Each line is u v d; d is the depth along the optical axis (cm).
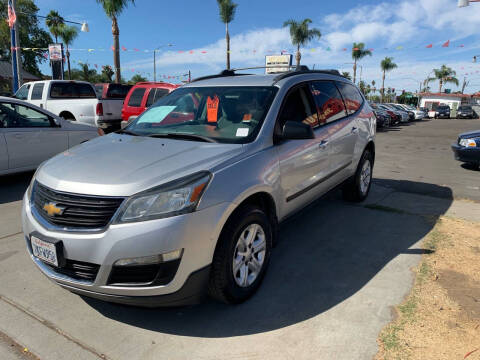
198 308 280
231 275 264
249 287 286
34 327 257
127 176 243
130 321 264
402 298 289
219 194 248
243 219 265
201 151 281
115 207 231
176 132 337
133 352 233
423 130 2219
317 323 261
